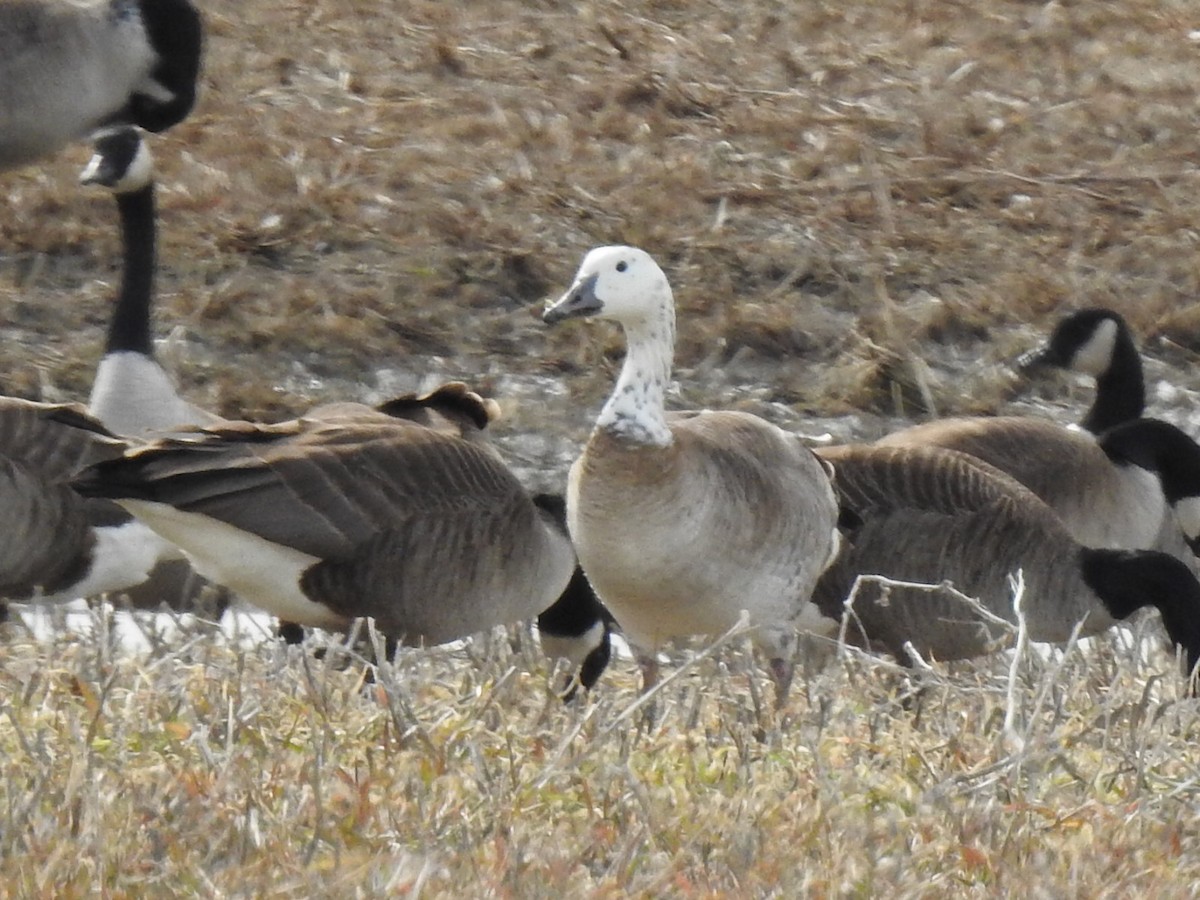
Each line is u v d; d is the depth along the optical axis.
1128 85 26.52
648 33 26.41
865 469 13.23
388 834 7.85
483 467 12.20
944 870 8.13
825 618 13.20
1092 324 17.97
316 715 9.45
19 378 17.67
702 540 10.95
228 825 7.79
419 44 25.30
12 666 10.41
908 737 10.02
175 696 9.53
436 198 21.30
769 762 9.38
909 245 21.55
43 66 17.91
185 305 18.94
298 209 20.69
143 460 11.28
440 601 12.05
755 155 23.23
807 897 7.61
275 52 24.58
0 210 20.16
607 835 8.05
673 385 18.86
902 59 26.77
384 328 19.03
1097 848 8.38
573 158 22.62
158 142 21.92
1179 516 16.42
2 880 7.10
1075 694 11.27
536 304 19.73
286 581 11.73
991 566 13.20
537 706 10.48
